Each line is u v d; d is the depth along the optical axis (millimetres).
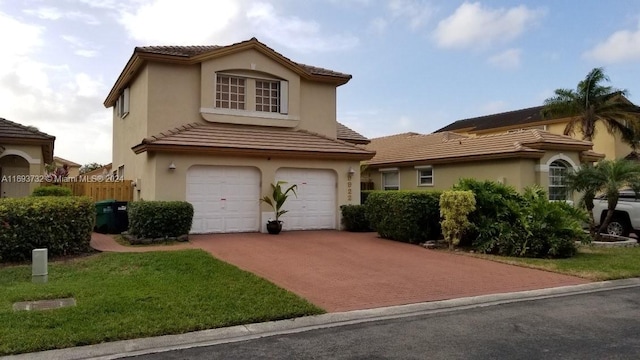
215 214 15328
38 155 18469
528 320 6770
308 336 5965
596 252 12984
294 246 13008
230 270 9305
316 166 16875
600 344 5684
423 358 5172
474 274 9953
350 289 8461
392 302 7668
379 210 14938
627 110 29469
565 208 12836
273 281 8922
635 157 29594
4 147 17906
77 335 5535
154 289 7766
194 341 5691
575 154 20172
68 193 16500
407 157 24750
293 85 18062
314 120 18797
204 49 17750
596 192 14844
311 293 8125
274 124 17641
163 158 14516
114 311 6492
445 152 22688
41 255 8516
